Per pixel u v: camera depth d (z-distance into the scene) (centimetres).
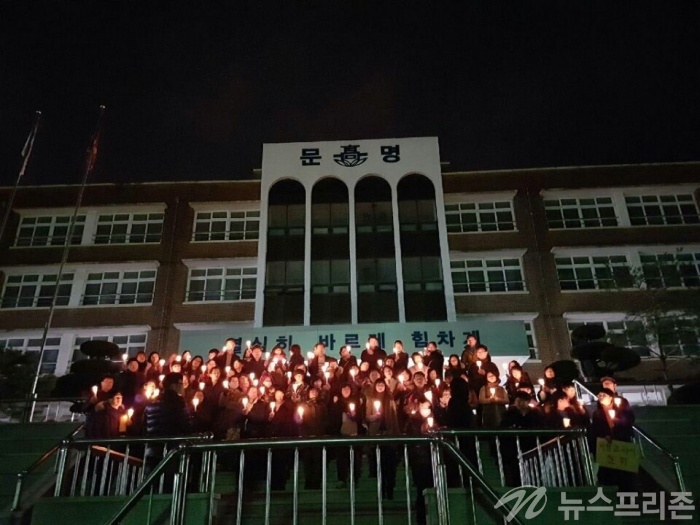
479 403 1056
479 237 2978
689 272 2853
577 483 838
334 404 973
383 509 792
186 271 2956
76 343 2794
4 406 2314
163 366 1280
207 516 650
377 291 2483
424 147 2706
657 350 2600
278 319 2431
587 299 2805
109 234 3055
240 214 3102
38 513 711
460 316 2795
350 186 2631
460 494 665
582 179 3100
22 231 3062
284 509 776
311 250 2555
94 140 2452
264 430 961
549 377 1142
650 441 944
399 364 1248
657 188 3039
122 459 893
